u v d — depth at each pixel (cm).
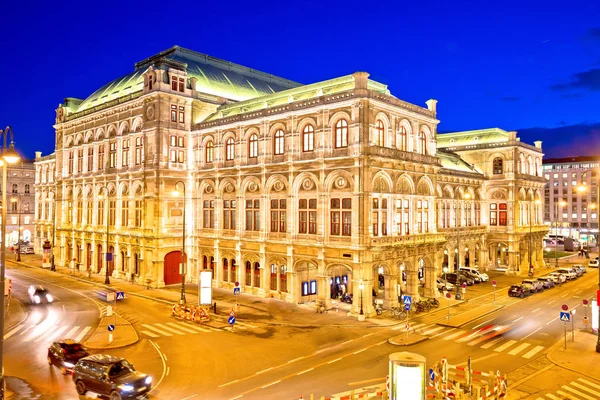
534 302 4828
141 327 3716
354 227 4138
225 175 5400
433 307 4484
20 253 8869
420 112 4859
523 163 7231
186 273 5728
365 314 4038
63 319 3956
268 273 4931
